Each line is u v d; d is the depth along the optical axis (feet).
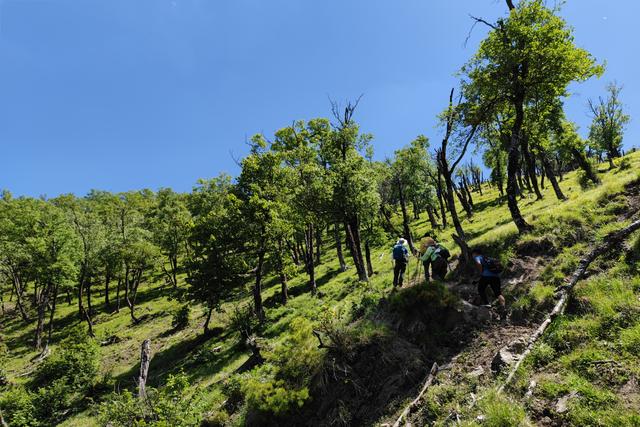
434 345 32.14
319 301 80.53
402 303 35.88
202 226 101.24
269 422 34.55
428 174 138.51
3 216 180.65
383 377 31.45
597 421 17.57
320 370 34.60
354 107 92.68
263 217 94.12
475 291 36.81
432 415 24.73
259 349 56.08
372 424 28.07
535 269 36.24
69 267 135.64
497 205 143.64
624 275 28.53
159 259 157.17
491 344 29.30
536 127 71.87
